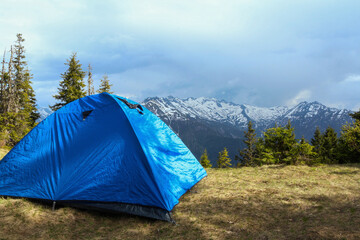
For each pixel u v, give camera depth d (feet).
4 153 46.42
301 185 25.40
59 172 19.34
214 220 17.15
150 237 15.21
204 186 25.96
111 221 17.83
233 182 27.71
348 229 13.64
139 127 21.97
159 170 20.44
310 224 15.20
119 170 19.07
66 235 15.23
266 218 17.11
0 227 15.12
